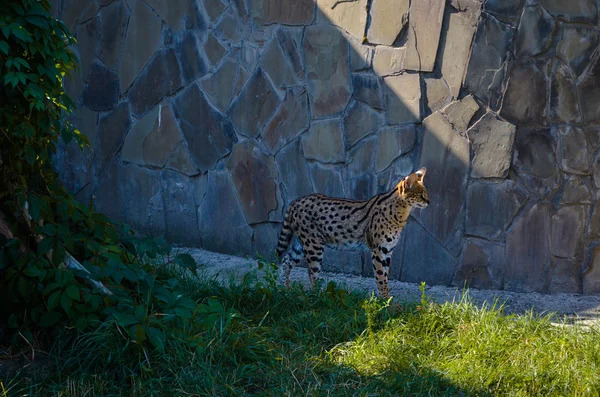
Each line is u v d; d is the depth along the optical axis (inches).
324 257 371.6
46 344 239.3
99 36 436.1
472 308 271.3
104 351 218.5
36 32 226.5
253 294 281.6
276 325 258.8
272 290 283.7
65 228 239.8
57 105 251.4
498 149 323.0
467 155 328.2
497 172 323.9
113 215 444.8
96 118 444.5
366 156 352.8
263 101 379.6
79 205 256.7
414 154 340.8
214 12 390.3
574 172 316.2
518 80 318.3
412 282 346.0
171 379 211.8
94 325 227.9
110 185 443.2
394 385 215.8
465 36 323.6
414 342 244.5
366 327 258.2
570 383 215.2
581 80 311.4
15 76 221.0
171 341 224.2
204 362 217.0
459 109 328.5
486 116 324.2
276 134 377.4
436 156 334.6
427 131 335.9
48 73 233.3
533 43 314.5
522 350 237.8
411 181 294.5
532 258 323.6
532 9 312.7
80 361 223.1
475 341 242.5
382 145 347.9
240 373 215.8
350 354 235.8
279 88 374.0
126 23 423.5
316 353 239.0
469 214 331.3
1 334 240.4
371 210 304.7
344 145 358.0
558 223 319.3
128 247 266.4
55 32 235.8
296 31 365.4
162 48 411.8
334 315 265.6
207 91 398.0
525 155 320.8
